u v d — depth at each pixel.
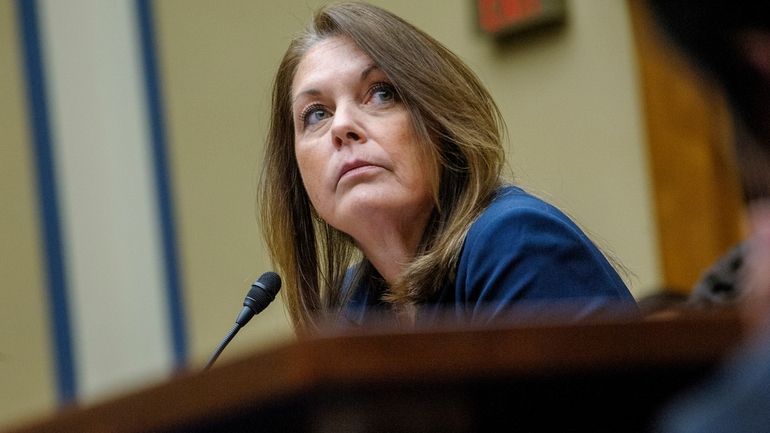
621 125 10.02
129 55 12.20
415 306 5.09
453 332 2.17
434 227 5.23
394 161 5.17
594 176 10.22
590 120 10.22
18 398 12.12
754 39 1.74
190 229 11.94
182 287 11.91
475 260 4.83
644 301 4.06
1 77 12.23
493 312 4.65
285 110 5.59
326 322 5.43
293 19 11.43
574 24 10.29
